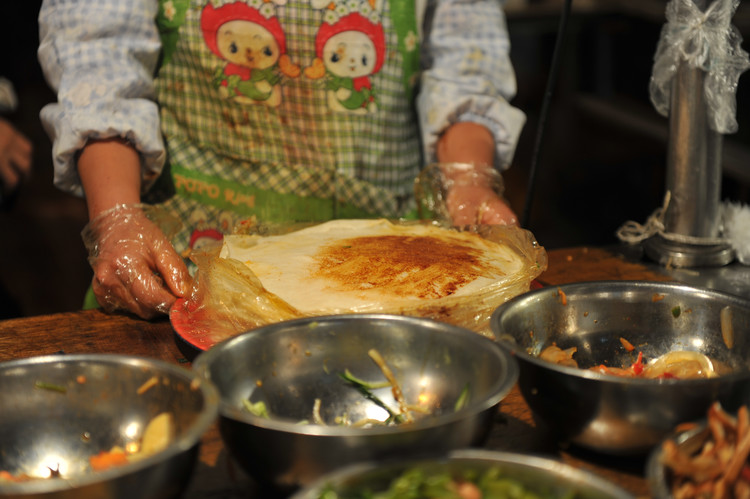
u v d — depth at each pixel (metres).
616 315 0.93
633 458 0.75
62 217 4.18
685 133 1.27
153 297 1.08
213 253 1.15
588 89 5.04
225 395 0.74
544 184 4.45
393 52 1.48
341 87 1.44
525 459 0.57
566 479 0.56
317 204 1.53
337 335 0.82
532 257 1.16
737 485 0.59
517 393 0.90
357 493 0.56
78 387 0.74
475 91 1.55
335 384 0.82
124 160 1.29
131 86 1.33
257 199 1.51
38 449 0.73
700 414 0.69
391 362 0.82
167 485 0.61
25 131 5.05
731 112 1.23
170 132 1.50
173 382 0.70
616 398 0.70
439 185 1.47
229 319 1.02
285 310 0.97
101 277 1.11
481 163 1.49
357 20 1.41
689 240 1.31
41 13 1.36
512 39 5.27
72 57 1.31
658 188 4.14
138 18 1.36
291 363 0.81
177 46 1.42
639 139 4.29
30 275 3.59
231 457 0.73
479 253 1.19
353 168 1.50
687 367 0.84
